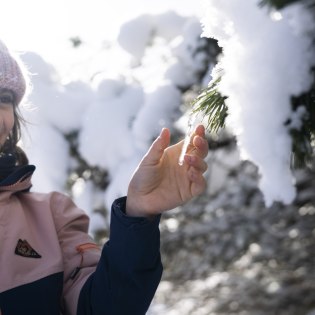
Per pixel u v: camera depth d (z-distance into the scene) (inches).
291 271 215.3
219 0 38.7
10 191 52.1
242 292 209.2
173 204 44.0
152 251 44.6
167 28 125.5
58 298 49.1
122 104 111.7
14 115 55.8
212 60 108.0
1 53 52.4
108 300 45.3
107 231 117.5
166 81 108.4
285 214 216.2
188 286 222.4
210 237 219.8
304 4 37.3
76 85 119.2
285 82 36.7
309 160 39.5
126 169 106.7
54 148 110.3
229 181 219.0
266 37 37.2
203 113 41.9
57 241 51.7
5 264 48.4
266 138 37.3
